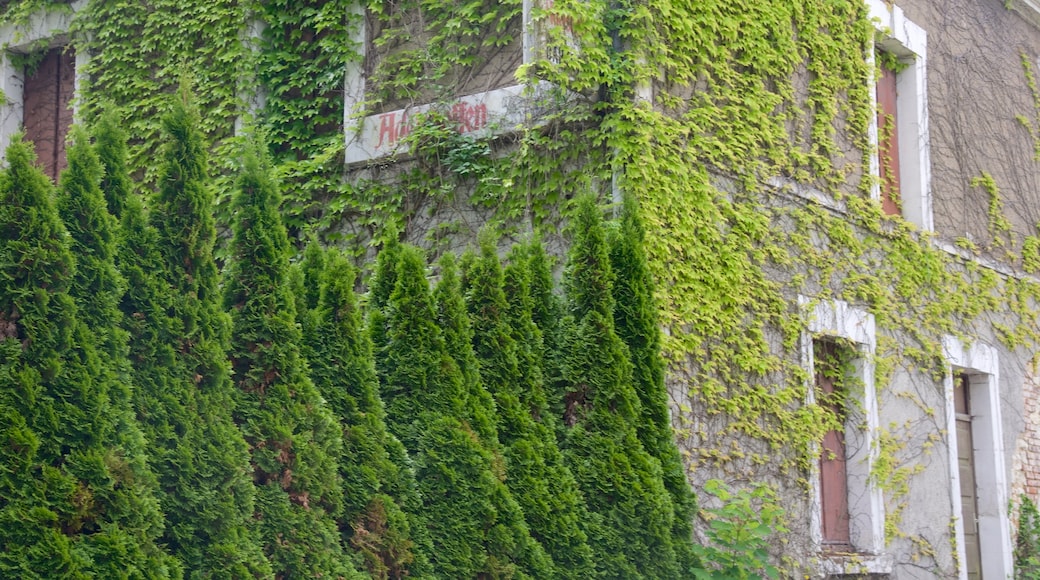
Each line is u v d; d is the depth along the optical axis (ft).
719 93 29.04
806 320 30.50
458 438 20.13
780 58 31.01
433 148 28.40
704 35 28.66
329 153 29.22
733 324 28.09
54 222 15.39
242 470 16.97
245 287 18.21
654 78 27.14
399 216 28.78
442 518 19.95
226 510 16.63
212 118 30.60
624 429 22.67
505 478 20.77
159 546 16.05
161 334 16.74
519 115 27.48
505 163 27.68
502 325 21.89
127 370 16.02
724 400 27.55
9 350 14.71
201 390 16.96
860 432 32.24
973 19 40.88
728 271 28.19
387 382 20.54
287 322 18.21
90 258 15.84
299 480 17.85
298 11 30.73
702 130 28.30
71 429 15.02
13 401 14.61
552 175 27.04
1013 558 38.17
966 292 37.88
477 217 27.94
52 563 14.37
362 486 18.86
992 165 40.60
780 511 24.21
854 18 34.45
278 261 18.43
